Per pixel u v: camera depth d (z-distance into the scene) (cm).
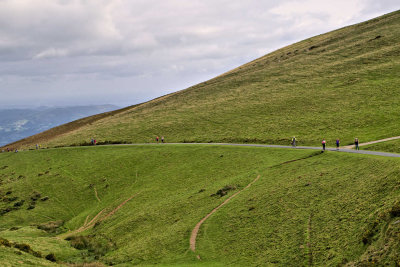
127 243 4206
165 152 7975
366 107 7756
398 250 2161
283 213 3681
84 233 5050
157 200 5591
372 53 11438
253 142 7525
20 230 5228
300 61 13562
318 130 7269
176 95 15562
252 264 2959
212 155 7038
